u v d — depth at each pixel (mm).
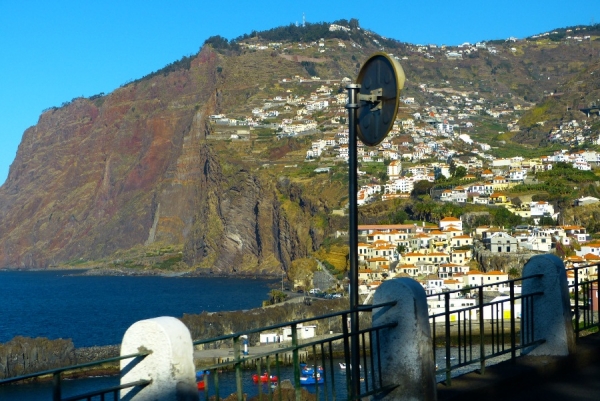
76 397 7562
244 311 102062
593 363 13953
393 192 189000
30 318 146875
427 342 10391
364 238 152500
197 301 162625
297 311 101688
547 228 130000
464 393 11312
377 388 10281
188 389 8109
